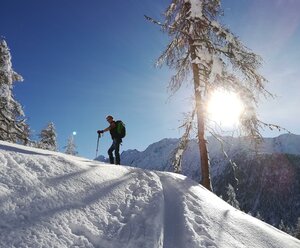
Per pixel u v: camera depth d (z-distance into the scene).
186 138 15.30
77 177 7.18
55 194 6.21
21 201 5.61
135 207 6.83
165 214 7.18
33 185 6.19
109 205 6.62
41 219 5.38
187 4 15.50
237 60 13.97
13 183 6.00
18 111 21.16
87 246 5.25
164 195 8.13
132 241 5.75
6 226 4.95
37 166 6.95
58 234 5.22
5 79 20.83
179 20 15.53
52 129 29.20
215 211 8.02
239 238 7.10
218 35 14.41
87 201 6.43
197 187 9.58
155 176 9.21
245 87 13.77
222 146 14.22
